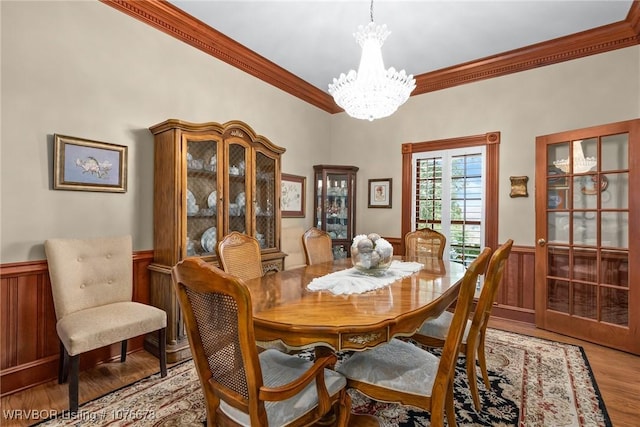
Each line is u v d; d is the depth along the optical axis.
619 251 2.77
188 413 1.82
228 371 1.13
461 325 1.27
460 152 3.82
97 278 2.24
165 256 2.59
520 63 3.40
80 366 2.31
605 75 3.02
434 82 3.92
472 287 1.26
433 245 3.20
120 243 2.38
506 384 2.12
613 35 2.92
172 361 2.46
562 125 3.22
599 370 2.35
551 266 3.20
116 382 2.16
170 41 2.85
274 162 3.44
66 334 1.84
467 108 3.77
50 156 2.17
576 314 3.00
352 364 1.51
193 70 3.04
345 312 1.43
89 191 2.36
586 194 2.98
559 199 3.15
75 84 2.28
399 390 1.39
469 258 3.77
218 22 2.87
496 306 3.55
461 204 3.84
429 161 4.07
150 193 2.71
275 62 3.63
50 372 2.17
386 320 1.33
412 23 2.85
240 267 2.28
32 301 2.11
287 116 4.11
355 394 2.03
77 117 2.29
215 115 3.24
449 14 2.71
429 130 4.04
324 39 3.15
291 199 4.18
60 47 2.21
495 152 3.57
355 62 3.62
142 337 2.67
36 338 2.13
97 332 1.89
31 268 2.08
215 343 1.15
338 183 4.52
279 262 3.44
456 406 1.87
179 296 1.17
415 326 1.46
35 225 2.11
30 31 2.08
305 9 2.67
